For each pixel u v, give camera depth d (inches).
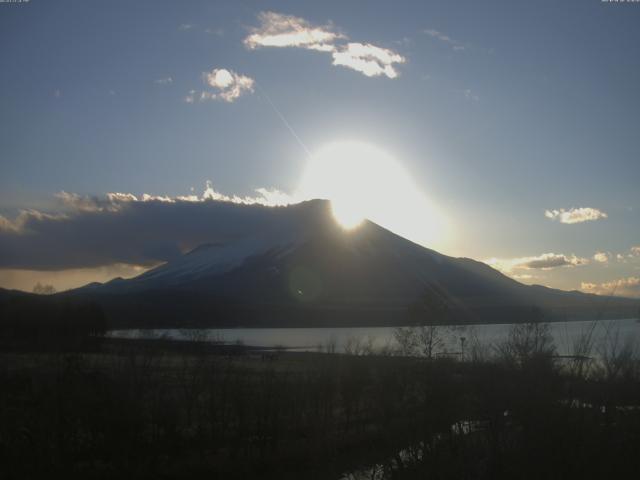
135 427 1861.5
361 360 2667.3
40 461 1756.9
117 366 2532.0
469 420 1323.8
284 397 2293.3
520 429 1158.3
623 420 1075.9
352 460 1784.0
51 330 4963.1
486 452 1168.2
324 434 2055.9
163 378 2554.1
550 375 1141.7
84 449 1883.6
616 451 1042.7
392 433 1562.5
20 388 2199.8
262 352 5241.1
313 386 2474.2
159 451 1952.5
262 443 2071.9
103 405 1860.2
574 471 1037.8
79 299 6491.1
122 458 1834.4
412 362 2573.8
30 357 3223.4
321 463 1834.4
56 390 1923.0
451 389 1424.7
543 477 1056.8
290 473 1887.3
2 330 4899.1
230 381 2362.2
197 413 2283.5
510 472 1093.1
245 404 2138.3
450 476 1159.6
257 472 1904.5
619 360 1085.8
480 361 1348.4
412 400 2010.3
